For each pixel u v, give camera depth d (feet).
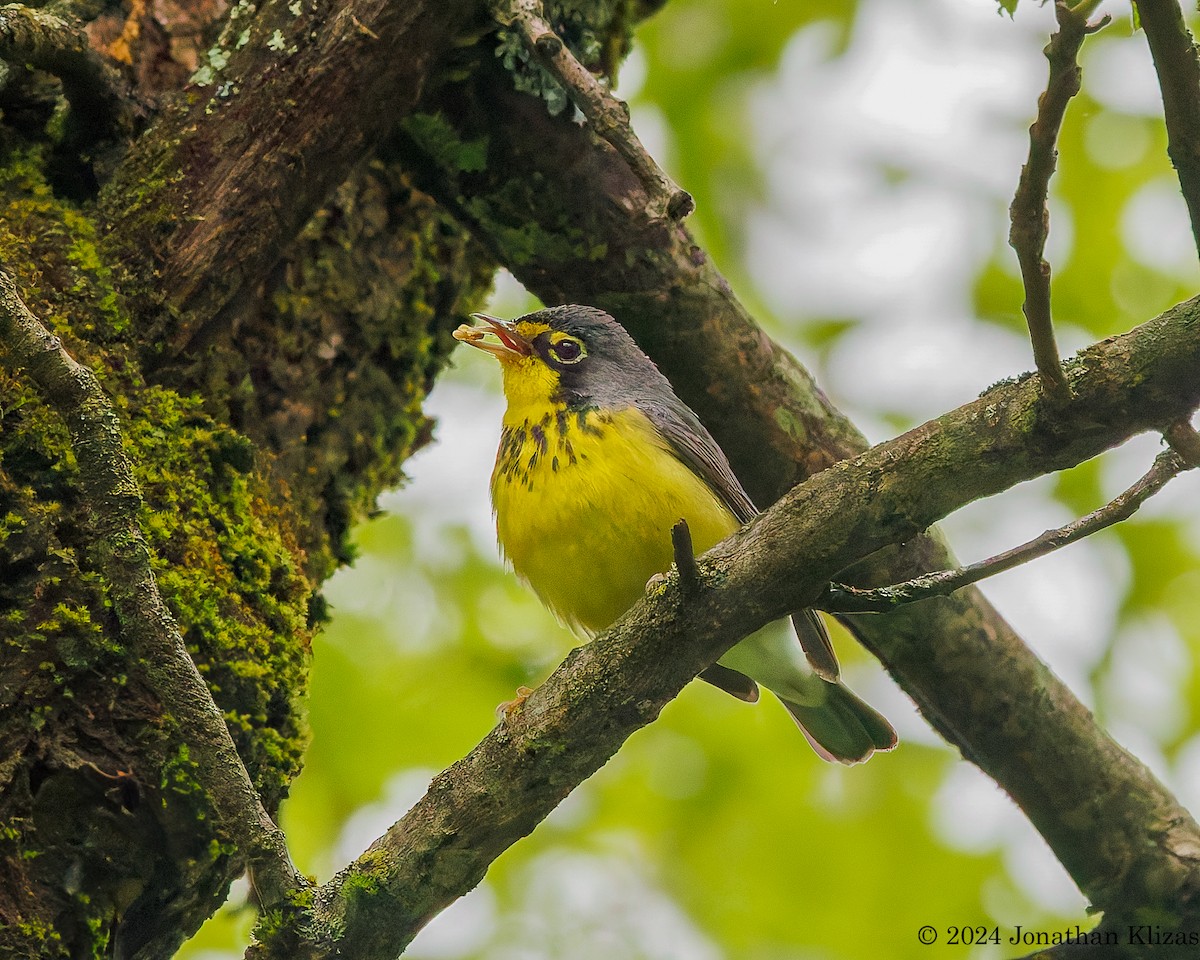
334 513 31.76
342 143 28.53
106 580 21.50
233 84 28.19
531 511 32.71
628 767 49.80
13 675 23.27
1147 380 20.38
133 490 21.54
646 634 22.39
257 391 29.73
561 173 31.65
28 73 27.53
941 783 49.32
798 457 34.14
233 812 21.68
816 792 48.93
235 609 26.17
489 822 22.82
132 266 27.22
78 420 21.42
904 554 31.73
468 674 49.75
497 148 31.48
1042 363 20.61
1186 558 50.75
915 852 47.80
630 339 35.70
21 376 24.26
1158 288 50.49
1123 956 33.35
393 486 35.37
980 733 33.73
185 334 27.58
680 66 53.11
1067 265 51.08
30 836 23.11
